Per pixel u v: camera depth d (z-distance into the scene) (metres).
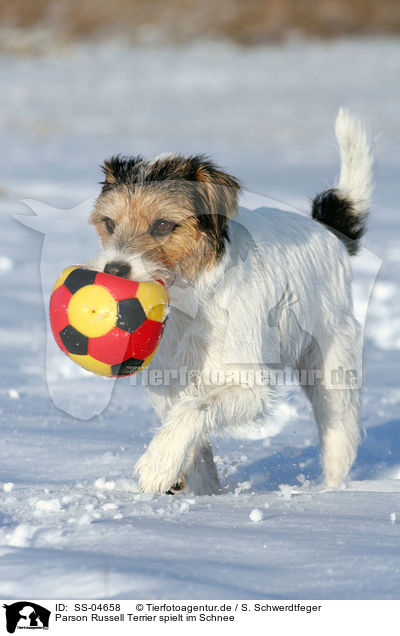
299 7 78.81
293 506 5.92
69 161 31.56
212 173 6.56
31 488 6.06
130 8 75.94
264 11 76.19
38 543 4.56
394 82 60.03
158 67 64.06
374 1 78.62
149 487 6.36
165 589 3.89
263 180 27.47
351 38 75.38
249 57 69.06
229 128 42.72
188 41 72.00
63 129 40.88
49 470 6.88
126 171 6.62
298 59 68.81
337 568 4.33
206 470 7.29
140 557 4.33
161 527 4.96
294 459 8.34
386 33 76.50
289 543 4.75
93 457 7.36
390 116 45.59
